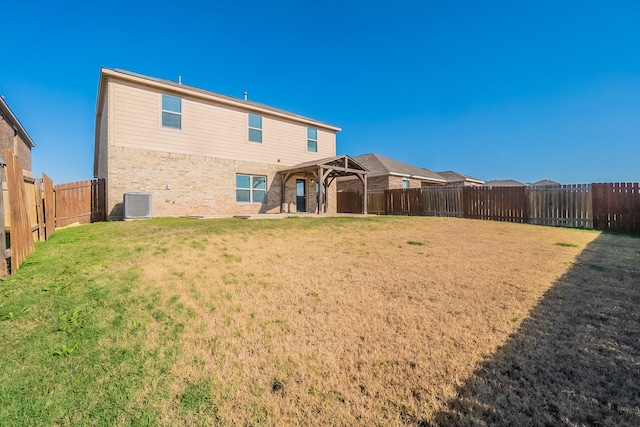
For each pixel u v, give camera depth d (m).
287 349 2.61
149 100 11.21
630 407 1.85
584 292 3.79
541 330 2.84
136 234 6.75
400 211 18.30
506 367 2.29
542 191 12.23
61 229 8.13
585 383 2.09
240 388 2.15
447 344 2.64
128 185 10.73
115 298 3.36
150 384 2.16
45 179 6.71
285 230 7.69
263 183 14.37
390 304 3.49
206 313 3.19
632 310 3.23
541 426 1.74
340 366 2.38
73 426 1.81
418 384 2.15
